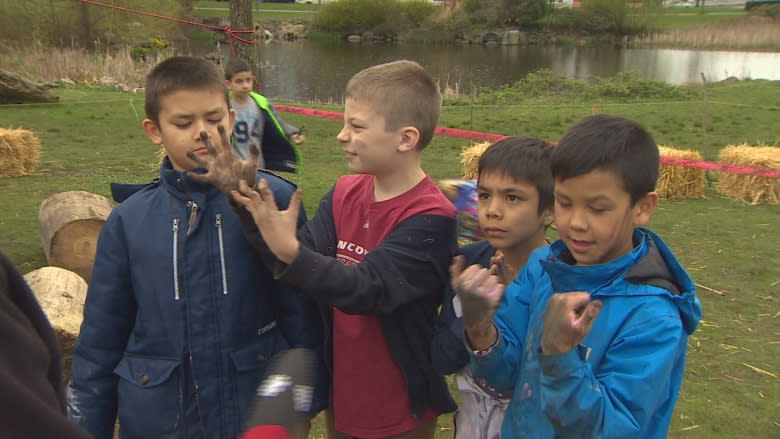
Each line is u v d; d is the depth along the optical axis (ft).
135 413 7.53
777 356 15.65
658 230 26.09
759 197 31.27
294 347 8.31
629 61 129.18
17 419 2.89
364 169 7.96
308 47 153.48
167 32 121.49
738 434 12.59
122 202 8.15
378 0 173.99
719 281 20.47
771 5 204.13
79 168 34.50
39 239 22.94
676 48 157.17
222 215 7.70
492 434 7.55
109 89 71.20
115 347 7.93
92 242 18.93
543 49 156.76
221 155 6.48
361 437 8.48
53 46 97.96
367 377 8.34
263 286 7.95
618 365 5.78
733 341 16.37
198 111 7.61
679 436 12.49
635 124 6.08
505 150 7.86
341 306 7.28
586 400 5.36
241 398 7.68
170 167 8.03
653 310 5.83
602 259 6.16
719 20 192.54
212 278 7.61
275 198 8.50
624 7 172.04
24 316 3.54
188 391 7.59
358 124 7.80
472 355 6.81
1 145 31.83
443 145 43.73
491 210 7.95
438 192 8.27
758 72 107.65
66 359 13.32
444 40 172.14
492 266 6.72
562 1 203.41
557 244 6.77
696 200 31.81
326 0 243.60
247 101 17.92
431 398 8.43
